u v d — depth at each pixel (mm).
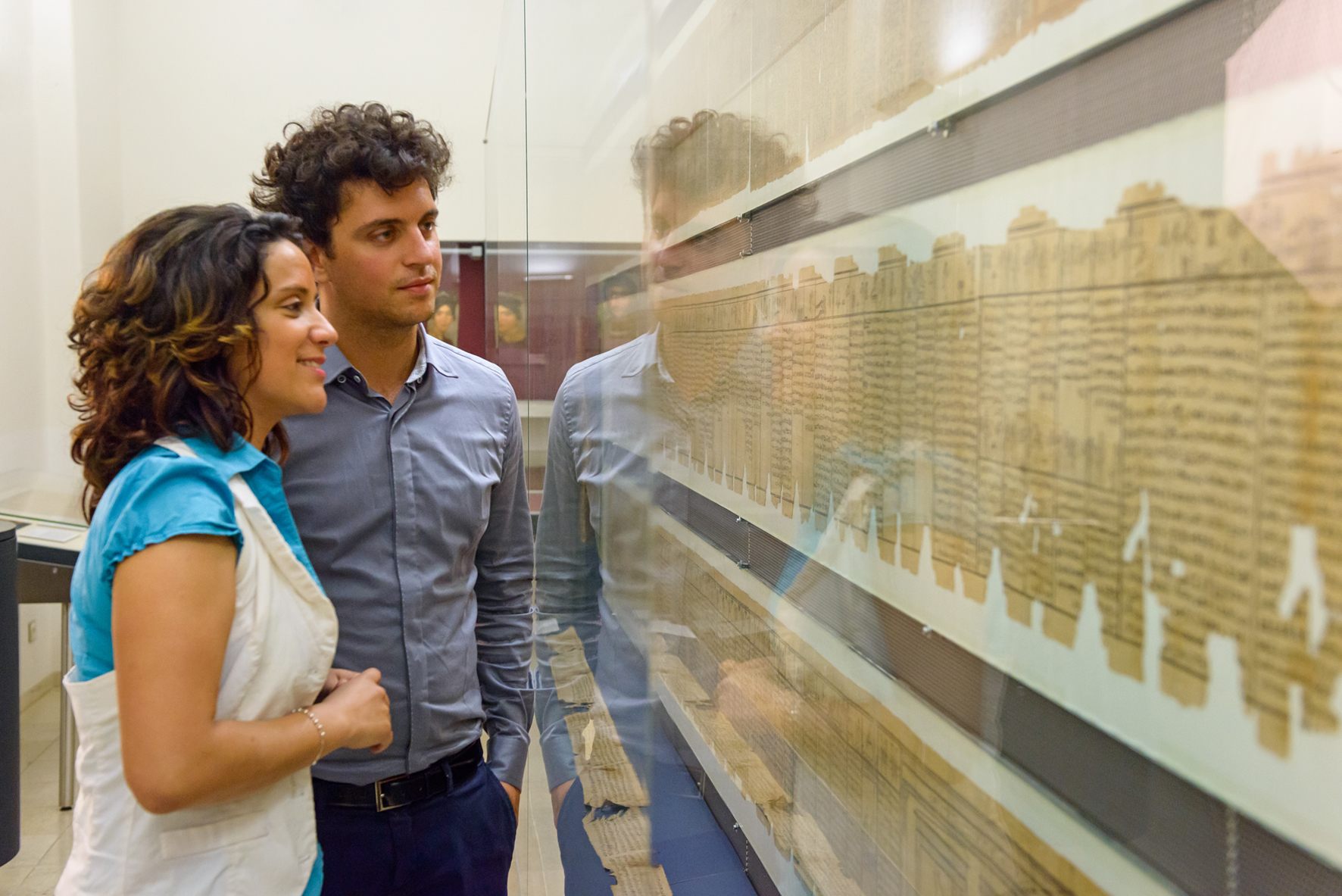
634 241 1039
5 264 4215
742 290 779
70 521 4195
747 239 763
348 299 1377
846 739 610
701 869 903
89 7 4699
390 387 1454
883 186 539
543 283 1638
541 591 1749
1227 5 302
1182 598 326
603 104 1129
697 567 920
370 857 1381
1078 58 373
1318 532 274
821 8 615
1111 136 357
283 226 1076
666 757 1021
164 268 988
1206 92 311
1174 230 326
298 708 1079
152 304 986
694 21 865
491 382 1604
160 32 5016
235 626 993
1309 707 279
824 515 636
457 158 5223
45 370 4523
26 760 3754
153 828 987
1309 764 279
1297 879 285
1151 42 336
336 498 1402
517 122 2068
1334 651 270
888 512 547
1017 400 420
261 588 1007
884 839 561
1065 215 384
